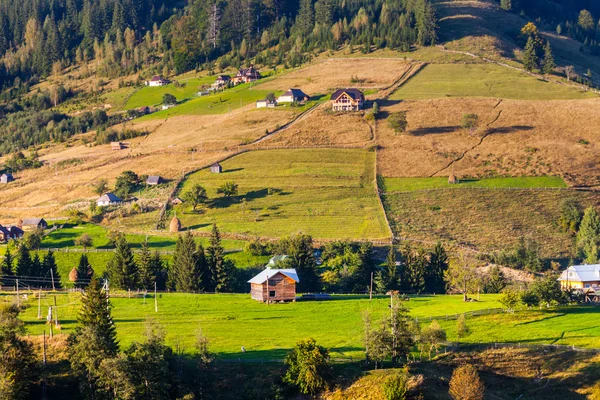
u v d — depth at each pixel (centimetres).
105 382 14125
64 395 14425
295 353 14875
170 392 14338
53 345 15775
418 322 16900
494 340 16325
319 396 14438
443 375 14975
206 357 14862
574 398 14362
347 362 15388
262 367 15088
